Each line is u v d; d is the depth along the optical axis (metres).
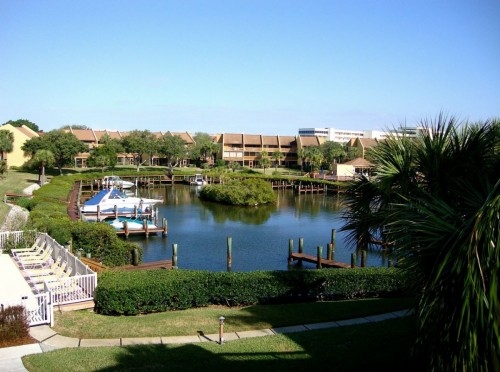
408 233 7.47
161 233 39.06
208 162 116.50
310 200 68.62
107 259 24.98
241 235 39.44
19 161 81.19
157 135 113.81
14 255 20.95
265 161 104.44
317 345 11.55
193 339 12.35
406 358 10.69
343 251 33.88
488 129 9.95
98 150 88.44
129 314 14.52
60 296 14.78
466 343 5.23
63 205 42.81
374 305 15.87
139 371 9.78
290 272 17.11
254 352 11.07
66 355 10.70
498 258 4.96
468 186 8.26
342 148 113.44
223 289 16.06
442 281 5.88
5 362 10.45
